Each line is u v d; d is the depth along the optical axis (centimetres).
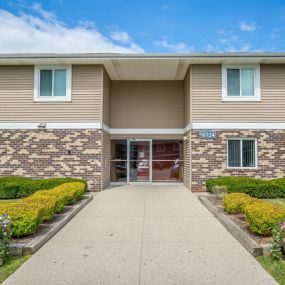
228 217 745
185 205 970
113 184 1515
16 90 1286
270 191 1075
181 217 807
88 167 1262
